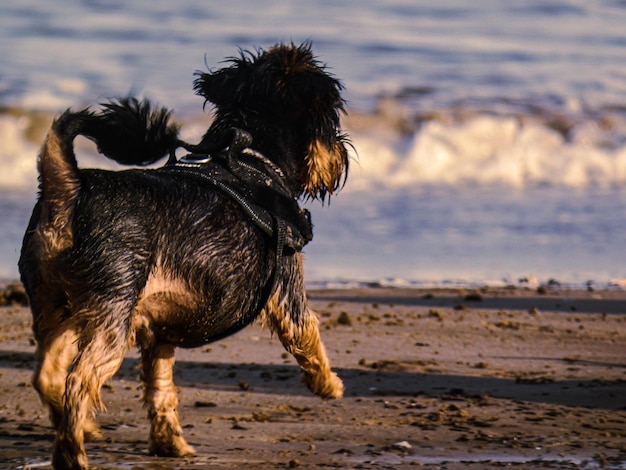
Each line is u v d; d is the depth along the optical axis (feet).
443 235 73.82
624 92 115.85
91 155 88.69
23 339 46.14
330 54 127.34
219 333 27.09
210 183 26.40
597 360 43.50
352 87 111.86
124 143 26.89
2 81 107.14
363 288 59.72
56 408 26.68
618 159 98.89
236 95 28.73
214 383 38.32
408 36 139.85
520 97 111.86
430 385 38.55
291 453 28.96
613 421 33.45
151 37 132.05
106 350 24.39
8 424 31.94
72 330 26.09
